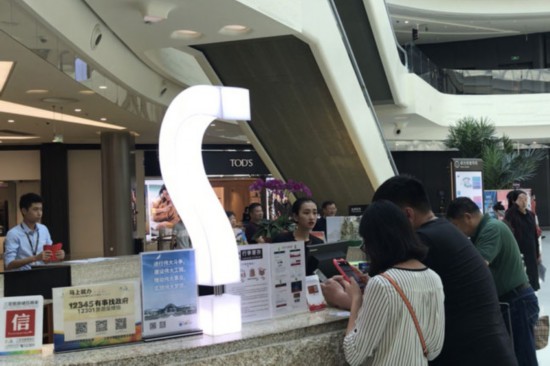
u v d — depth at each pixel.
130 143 13.53
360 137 8.73
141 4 5.58
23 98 8.55
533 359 3.76
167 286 2.04
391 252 2.03
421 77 15.12
